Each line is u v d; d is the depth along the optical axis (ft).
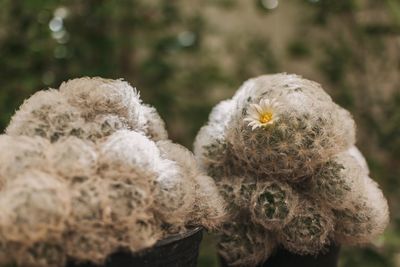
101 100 0.88
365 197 1.02
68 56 1.97
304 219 0.99
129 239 0.77
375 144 2.42
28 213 0.70
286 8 2.55
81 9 2.04
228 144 1.04
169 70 2.14
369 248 1.85
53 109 0.84
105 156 0.78
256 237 1.03
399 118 2.34
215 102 2.28
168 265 0.83
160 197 0.80
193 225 0.90
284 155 0.94
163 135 1.01
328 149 0.96
